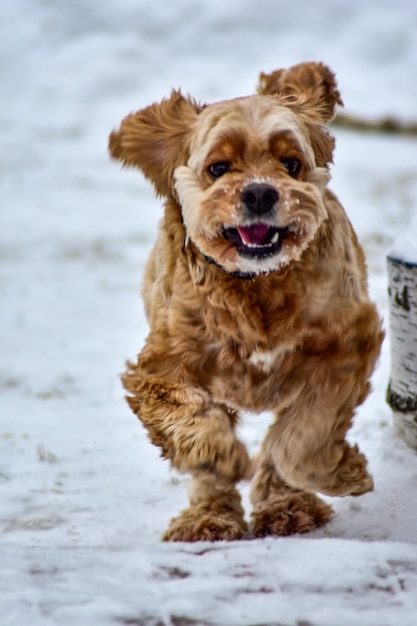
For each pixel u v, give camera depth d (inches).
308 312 257.3
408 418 311.7
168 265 269.9
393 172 1179.3
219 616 178.1
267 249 245.4
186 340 262.7
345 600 185.5
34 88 1775.3
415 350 303.7
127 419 421.1
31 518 297.7
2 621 173.9
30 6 2151.8
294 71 286.0
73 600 183.8
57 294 721.6
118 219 1023.6
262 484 294.5
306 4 2023.9
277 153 254.4
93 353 557.0
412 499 285.0
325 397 261.0
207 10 2058.3
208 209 246.2
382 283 618.5
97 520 294.2
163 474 340.5
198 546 225.1
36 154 1382.9
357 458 270.4
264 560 206.7
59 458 365.4
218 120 258.5
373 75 1691.7
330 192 278.2
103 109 1648.6
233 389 269.9
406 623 174.9
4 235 955.3
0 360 546.3
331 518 283.7
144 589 189.5
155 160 280.4
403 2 1964.8
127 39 1947.6
